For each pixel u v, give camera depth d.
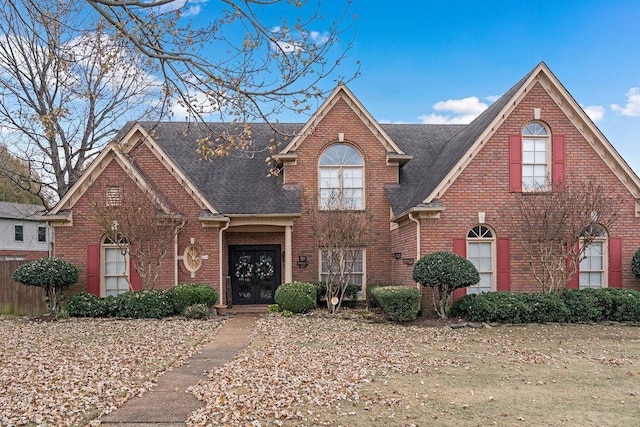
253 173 20.78
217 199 19.23
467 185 16.88
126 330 14.32
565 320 15.38
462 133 21.12
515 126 17.12
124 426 6.72
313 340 12.82
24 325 15.39
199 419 6.89
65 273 16.53
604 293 15.63
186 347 11.90
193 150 21.91
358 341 12.71
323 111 20.17
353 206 18.88
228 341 12.78
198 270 18.03
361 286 19.80
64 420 6.91
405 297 15.40
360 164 20.23
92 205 17.39
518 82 18.78
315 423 6.81
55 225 17.58
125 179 17.52
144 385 8.59
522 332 14.02
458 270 15.04
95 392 8.16
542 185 17.05
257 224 18.84
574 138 17.25
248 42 6.84
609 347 12.05
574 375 9.38
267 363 10.16
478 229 17.08
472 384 8.75
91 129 24.89
